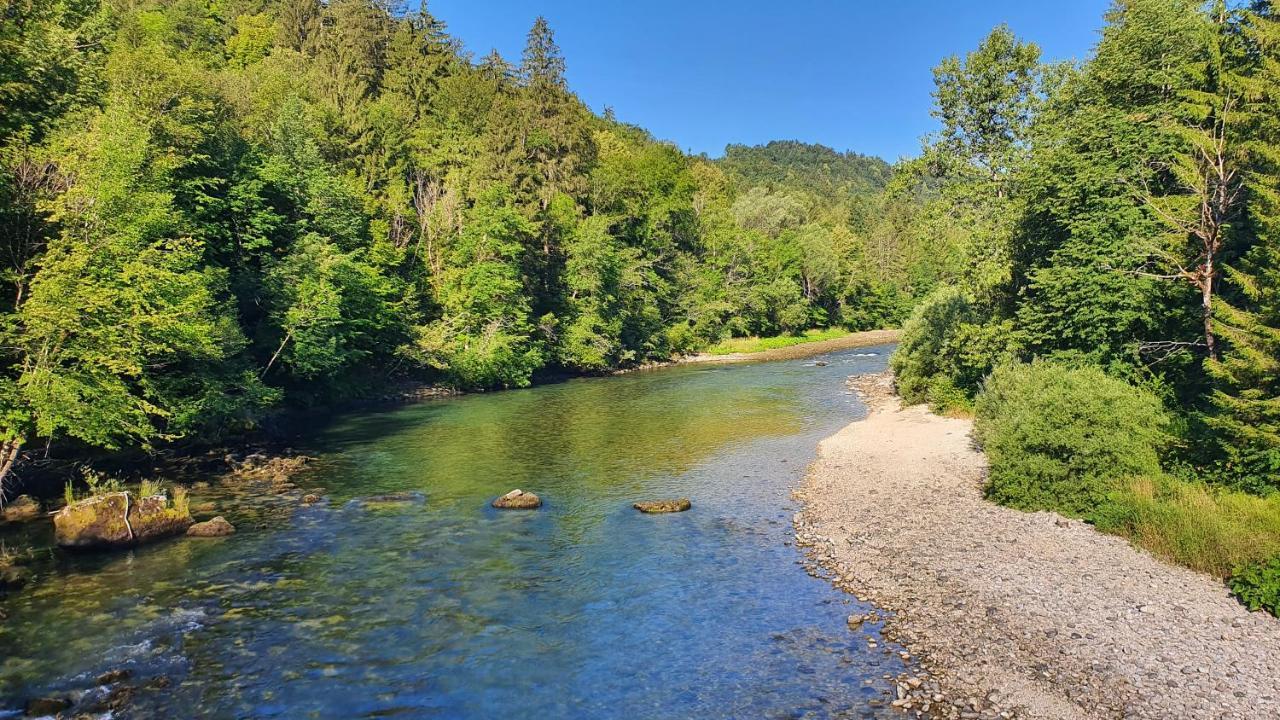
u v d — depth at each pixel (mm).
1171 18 27156
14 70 22641
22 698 10195
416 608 13602
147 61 31125
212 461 25297
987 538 16547
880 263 124875
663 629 12703
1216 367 17047
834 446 28766
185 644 11984
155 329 20828
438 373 48625
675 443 30031
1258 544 13531
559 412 38625
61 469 21281
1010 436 20203
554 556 16562
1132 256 23328
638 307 69062
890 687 10469
